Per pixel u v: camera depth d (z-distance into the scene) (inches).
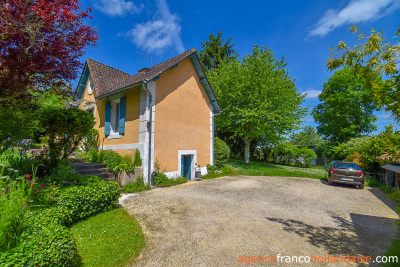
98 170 313.0
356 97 908.0
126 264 118.0
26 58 178.9
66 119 237.6
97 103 449.4
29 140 290.8
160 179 340.2
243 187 354.6
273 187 361.7
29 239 101.5
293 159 949.2
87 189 191.0
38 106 272.5
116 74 522.6
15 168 222.8
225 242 146.5
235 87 688.4
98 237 146.3
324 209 238.1
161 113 367.2
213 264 119.2
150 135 340.2
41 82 225.0
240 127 701.3
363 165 507.5
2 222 96.7
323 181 452.8
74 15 186.9
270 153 993.5
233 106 725.3
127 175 308.8
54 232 109.0
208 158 513.0
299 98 713.0
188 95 446.0
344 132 976.3
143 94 344.8
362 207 250.8
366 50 118.8
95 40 213.5
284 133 728.3
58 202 162.4
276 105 679.1
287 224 185.0
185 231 163.5
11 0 153.9
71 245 105.7
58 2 177.5
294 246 143.3
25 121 217.0
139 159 332.2
